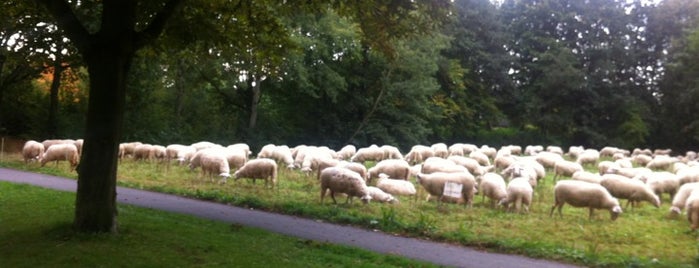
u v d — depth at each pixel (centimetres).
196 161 2309
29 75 3334
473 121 6022
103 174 1055
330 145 4672
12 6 1354
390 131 4744
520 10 6612
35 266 846
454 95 5634
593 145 6066
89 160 1052
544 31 6506
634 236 1396
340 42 3856
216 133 4188
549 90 5991
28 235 1041
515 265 1076
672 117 6262
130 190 1820
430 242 1248
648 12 6494
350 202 1711
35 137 3638
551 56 5947
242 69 3594
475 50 5784
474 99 5925
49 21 1441
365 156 3064
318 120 4744
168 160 2633
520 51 6469
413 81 4544
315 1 1352
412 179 2394
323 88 4162
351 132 4706
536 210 1744
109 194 1070
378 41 1386
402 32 1330
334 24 3800
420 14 1298
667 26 6431
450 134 5950
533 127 6350
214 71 3869
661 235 1427
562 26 6400
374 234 1304
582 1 6331
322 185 1686
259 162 1977
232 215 1462
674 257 1192
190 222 1311
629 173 2445
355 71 4566
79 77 3712
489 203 1833
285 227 1335
